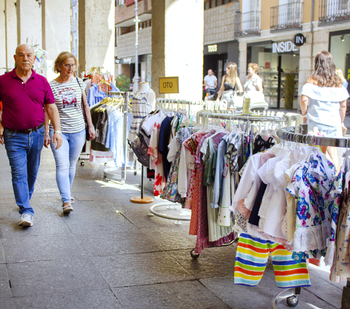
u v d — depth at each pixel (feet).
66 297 9.69
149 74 113.60
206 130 12.44
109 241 13.34
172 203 17.58
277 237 8.63
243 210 9.44
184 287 10.43
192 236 14.07
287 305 9.61
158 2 21.70
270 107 79.87
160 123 15.30
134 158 20.34
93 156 22.15
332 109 16.10
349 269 7.79
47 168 24.29
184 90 21.91
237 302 9.77
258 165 9.24
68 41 44.65
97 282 10.50
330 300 9.98
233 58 83.30
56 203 17.34
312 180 8.08
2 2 73.41
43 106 14.62
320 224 8.23
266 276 11.27
